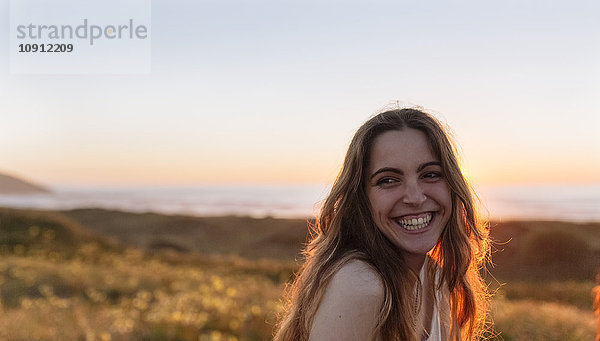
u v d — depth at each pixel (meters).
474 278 2.61
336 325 1.85
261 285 15.65
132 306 11.23
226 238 51.66
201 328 8.73
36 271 14.21
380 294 1.89
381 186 2.05
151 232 55.88
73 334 7.81
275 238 50.41
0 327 7.81
